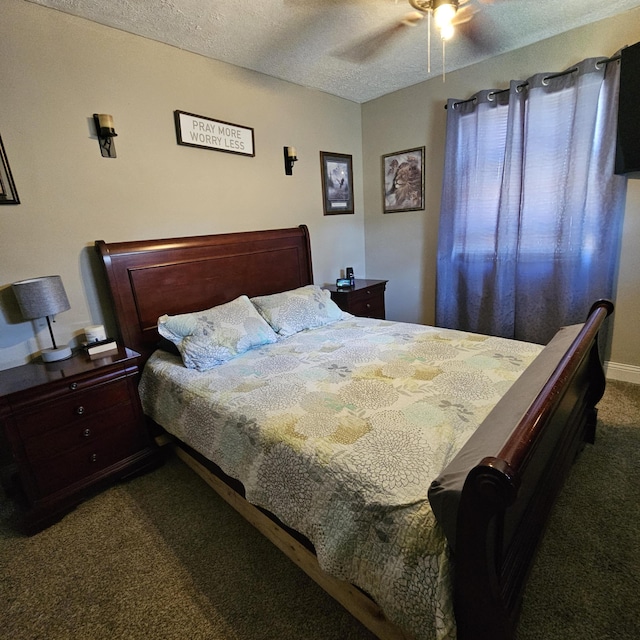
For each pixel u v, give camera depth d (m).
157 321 2.45
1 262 1.93
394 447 1.21
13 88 1.88
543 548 1.50
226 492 1.84
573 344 1.44
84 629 1.31
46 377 1.82
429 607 0.91
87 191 2.17
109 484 2.03
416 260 3.77
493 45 2.66
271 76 2.98
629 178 2.53
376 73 3.02
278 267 3.13
